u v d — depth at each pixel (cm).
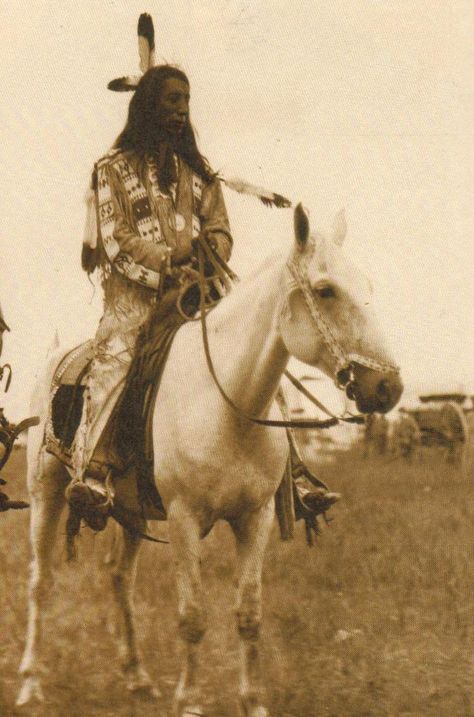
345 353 645
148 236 784
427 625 976
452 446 2292
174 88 786
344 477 1900
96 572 1170
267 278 692
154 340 755
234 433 703
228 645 934
